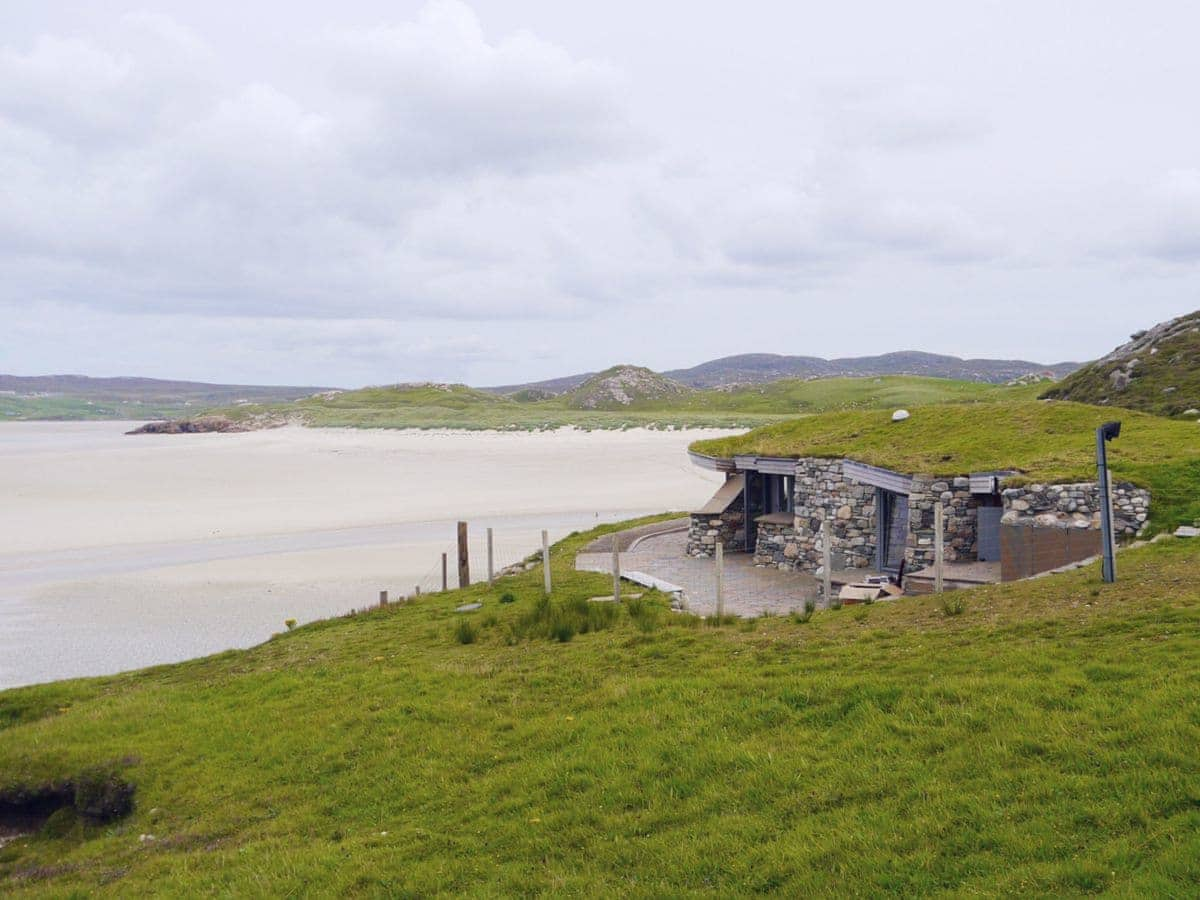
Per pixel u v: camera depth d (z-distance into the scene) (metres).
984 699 10.25
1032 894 6.88
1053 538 19.97
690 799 9.60
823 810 8.91
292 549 45.56
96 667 26.14
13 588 37.53
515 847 9.38
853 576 25.28
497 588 25.02
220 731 14.51
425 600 24.67
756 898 7.71
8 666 26.44
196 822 11.87
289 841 10.64
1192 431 24.03
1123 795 7.92
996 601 15.18
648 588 23.84
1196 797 7.62
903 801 8.69
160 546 47.28
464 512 58.09
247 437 150.12
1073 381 60.53
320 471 86.75
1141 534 19.27
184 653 27.39
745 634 15.72
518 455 100.12
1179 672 9.94
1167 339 56.44
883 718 10.43
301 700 15.30
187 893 9.67
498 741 12.23
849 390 188.75
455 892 8.70
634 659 14.90
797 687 11.78
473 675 15.25
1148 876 6.72
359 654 18.44
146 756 13.98
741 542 31.95
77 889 10.73
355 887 9.14
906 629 14.17
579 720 12.21
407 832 10.20
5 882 11.72
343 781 11.98
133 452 116.38
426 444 118.88
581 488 70.19
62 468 92.44
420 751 12.37
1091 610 13.27
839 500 27.00
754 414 160.88
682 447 105.62
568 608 19.27
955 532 23.23
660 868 8.42
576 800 10.07
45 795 13.90
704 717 11.49
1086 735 9.02
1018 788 8.46
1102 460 14.99
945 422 28.78
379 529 51.75
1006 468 22.39
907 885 7.39
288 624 24.67
